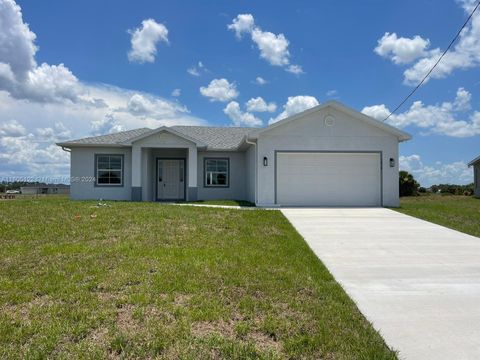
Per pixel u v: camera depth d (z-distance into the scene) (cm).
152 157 1952
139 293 427
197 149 1864
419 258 677
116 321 357
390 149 1509
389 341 347
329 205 1494
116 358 294
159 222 901
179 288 449
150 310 383
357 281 539
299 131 1488
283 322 366
